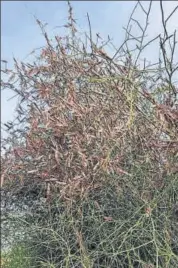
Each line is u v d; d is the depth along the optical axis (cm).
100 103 307
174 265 287
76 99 312
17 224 377
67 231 317
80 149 294
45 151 327
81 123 300
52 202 341
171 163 284
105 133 292
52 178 318
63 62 327
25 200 386
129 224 300
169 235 288
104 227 308
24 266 363
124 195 309
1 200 392
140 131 296
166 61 295
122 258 307
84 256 292
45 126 311
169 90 296
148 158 294
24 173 353
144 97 299
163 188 296
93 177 295
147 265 283
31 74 333
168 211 294
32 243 362
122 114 299
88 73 319
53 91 327
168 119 280
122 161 303
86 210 320
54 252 343
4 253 388
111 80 303
